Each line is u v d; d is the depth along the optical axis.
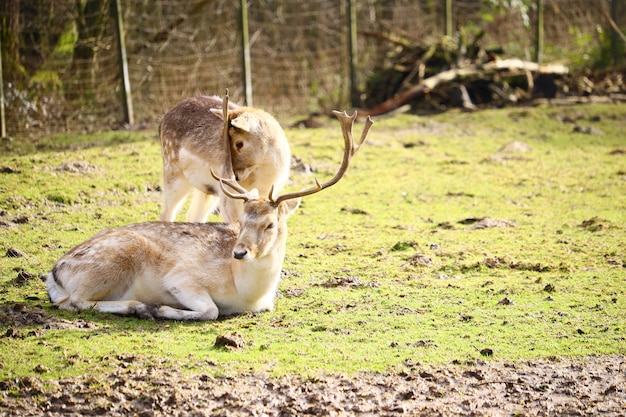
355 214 13.61
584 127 20.00
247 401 6.80
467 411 6.80
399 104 21.38
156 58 22.22
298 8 26.64
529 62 22.81
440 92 21.86
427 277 10.41
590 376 7.51
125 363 7.31
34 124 18.41
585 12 26.41
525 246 11.84
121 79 19.12
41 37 19.92
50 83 19.53
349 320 8.71
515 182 15.77
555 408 6.91
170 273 8.66
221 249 8.88
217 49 24.20
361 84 24.08
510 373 7.52
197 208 11.79
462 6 28.05
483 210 13.99
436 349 7.96
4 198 12.93
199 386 6.99
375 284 10.03
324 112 21.09
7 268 10.12
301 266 10.76
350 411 6.73
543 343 8.19
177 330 8.20
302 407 6.75
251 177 11.06
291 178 15.37
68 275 8.59
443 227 12.91
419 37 26.03
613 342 8.24
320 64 25.58
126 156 15.98
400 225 12.92
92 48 20.34
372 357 7.69
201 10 22.56
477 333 8.42
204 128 11.23
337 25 26.61
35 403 6.70
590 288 9.94
